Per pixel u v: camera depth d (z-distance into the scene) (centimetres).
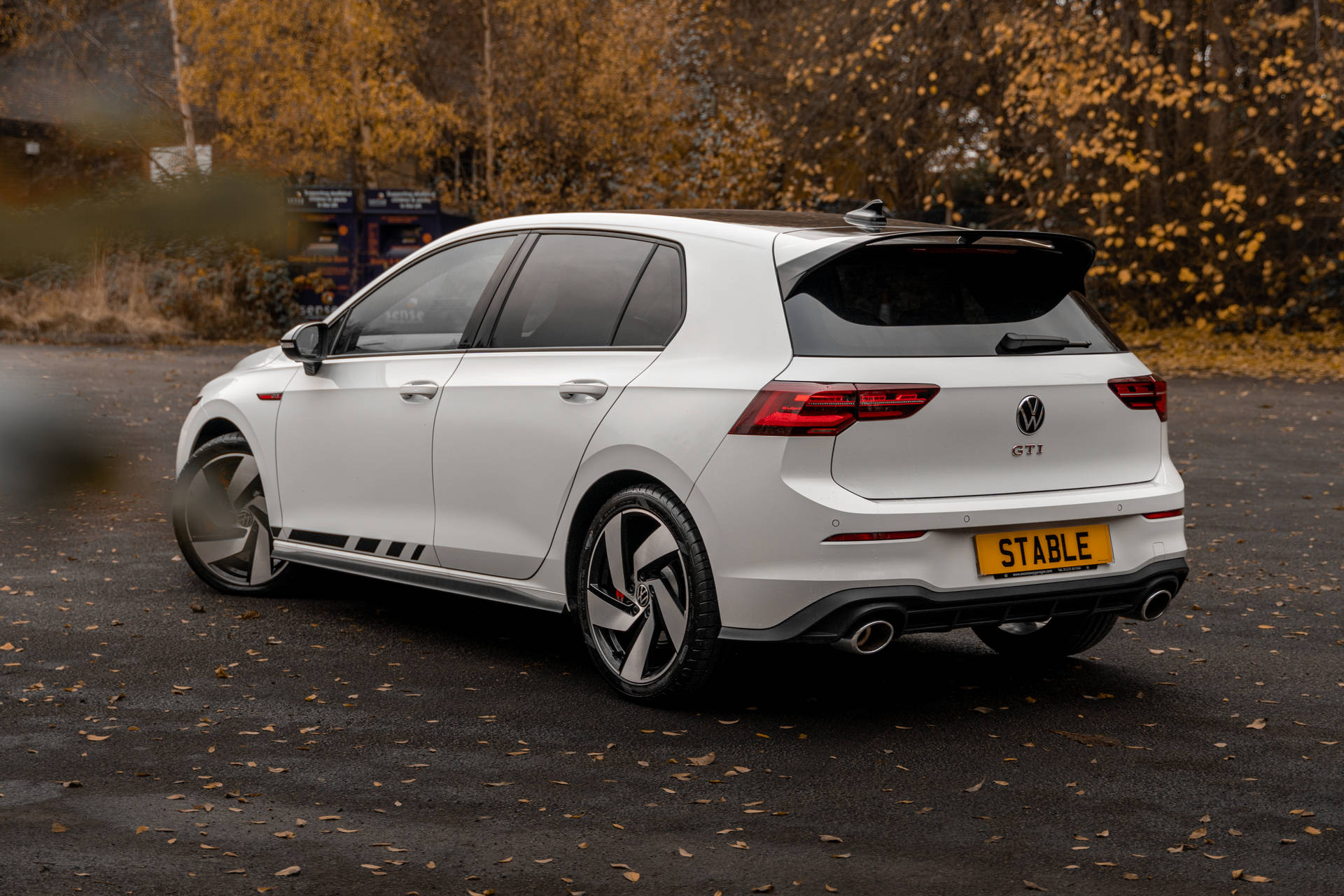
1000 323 440
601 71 2552
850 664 511
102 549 700
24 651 505
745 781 379
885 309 426
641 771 386
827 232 436
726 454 413
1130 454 456
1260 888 310
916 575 409
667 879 310
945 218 2355
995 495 425
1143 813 358
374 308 558
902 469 412
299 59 2525
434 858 320
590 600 460
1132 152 1955
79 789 362
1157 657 528
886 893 304
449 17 2759
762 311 423
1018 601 423
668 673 436
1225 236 2080
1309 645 545
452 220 2366
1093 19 1959
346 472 550
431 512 516
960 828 346
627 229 479
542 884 306
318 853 321
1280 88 1858
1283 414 1370
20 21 2911
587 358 467
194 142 2720
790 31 2370
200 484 611
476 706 448
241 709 439
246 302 2298
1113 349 460
